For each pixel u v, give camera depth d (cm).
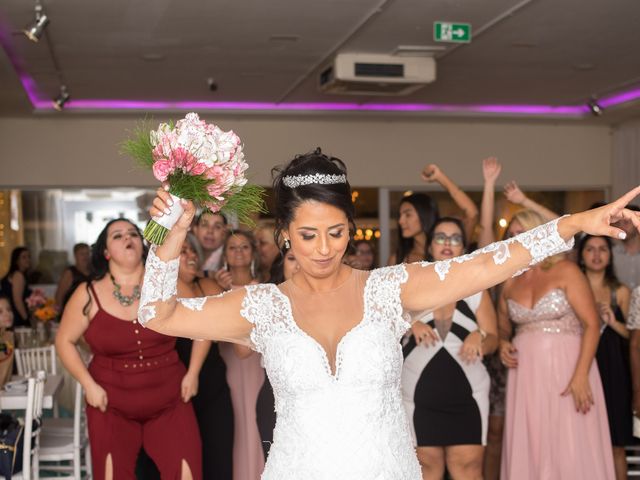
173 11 546
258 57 685
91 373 386
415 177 995
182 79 773
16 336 687
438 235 415
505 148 1013
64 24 573
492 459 513
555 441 421
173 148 186
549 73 768
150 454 387
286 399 208
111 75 749
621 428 482
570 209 1035
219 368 434
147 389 382
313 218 201
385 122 988
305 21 577
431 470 408
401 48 656
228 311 209
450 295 203
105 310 379
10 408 435
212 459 430
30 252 947
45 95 846
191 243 489
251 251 457
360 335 204
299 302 212
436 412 404
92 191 948
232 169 193
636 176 990
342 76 674
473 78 787
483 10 558
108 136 940
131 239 382
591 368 427
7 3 519
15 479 397
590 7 555
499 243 200
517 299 434
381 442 204
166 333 205
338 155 980
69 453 453
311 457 202
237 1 526
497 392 509
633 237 562
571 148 1029
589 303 417
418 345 407
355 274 216
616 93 875
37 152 931
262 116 940
